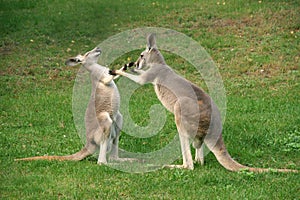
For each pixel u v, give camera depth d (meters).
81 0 19.62
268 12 17.56
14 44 16.33
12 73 14.59
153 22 17.28
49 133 10.48
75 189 7.85
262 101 12.22
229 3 18.58
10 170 8.57
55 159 9.02
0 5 19.17
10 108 12.07
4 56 15.58
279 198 7.59
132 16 17.83
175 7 18.58
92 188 7.89
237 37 16.27
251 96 12.75
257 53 15.30
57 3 19.48
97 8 18.62
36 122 11.17
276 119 10.98
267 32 16.44
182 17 17.59
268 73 14.19
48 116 11.45
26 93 13.25
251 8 17.95
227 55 15.23
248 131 10.31
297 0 18.38
